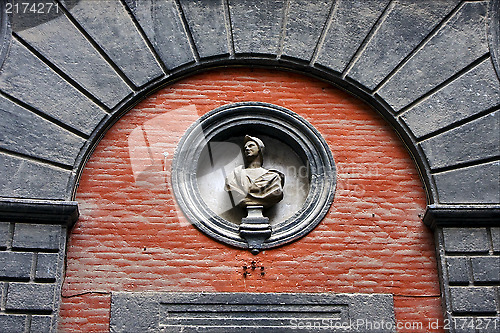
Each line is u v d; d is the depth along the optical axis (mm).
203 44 9469
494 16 9570
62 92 8992
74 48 9219
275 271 8523
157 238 8617
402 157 9172
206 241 8648
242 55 9484
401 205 8906
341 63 9422
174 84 9414
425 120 9117
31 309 8039
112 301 8250
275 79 9539
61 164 8688
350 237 8711
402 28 9539
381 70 9367
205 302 8305
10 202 8328
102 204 8742
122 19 9445
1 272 8133
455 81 9273
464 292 8312
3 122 8719
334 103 9438
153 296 8305
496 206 8594
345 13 9617
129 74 9211
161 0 9578
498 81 9250
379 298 8406
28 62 9062
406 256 8648
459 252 8500
